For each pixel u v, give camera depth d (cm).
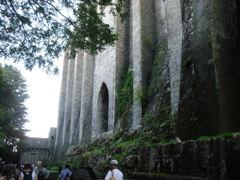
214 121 652
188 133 723
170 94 1474
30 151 5284
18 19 991
